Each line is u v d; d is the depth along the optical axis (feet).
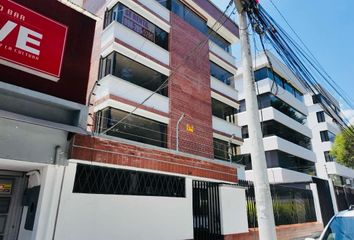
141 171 26.32
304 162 88.89
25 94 18.20
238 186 37.01
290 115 90.58
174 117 46.37
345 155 79.97
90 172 22.81
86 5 54.34
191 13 60.75
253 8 20.98
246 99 18.35
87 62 22.84
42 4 21.33
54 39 21.24
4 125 17.52
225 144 58.59
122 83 40.70
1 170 21.86
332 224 18.65
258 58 85.66
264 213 15.58
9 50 18.76
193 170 31.50
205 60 58.80
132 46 43.78
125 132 39.86
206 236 31.60
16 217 21.94
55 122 19.44
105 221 22.16
